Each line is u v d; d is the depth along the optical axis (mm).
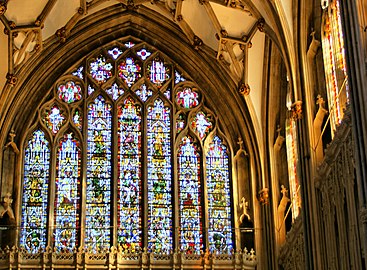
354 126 27219
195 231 41531
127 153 42625
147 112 43688
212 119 44156
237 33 42344
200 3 41719
